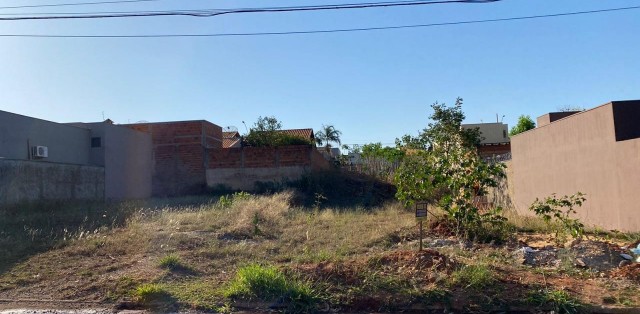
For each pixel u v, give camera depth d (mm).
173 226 14469
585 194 14977
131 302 8016
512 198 22906
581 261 9594
